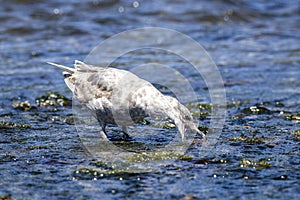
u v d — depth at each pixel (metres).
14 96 15.25
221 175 9.36
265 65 19.53
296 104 14.73
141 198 8.45
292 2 29.72
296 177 9.25
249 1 28.91
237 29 25.27
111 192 8.66
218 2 27.97
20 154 10.40
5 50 20.80
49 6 26.22
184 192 8.66
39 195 8.55
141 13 26.17
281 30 25.33
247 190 8.73
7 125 12.38
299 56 20.95
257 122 12.85
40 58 19.88
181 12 26.52
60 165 9.80
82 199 8.41
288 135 11.72
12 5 25.83
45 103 14.44
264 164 9.85
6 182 9.02
